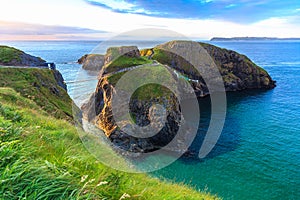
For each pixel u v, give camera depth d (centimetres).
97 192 489
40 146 643
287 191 2770
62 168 543
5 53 5619
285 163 3328
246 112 5812
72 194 433
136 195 558
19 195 388
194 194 977
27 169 438
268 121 5072
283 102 6788
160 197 626
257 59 19288
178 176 2833
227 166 3200
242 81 8856
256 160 3384
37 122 1177
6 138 613
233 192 2742
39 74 4575
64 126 1334
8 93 2127
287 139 4103
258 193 2736
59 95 4350
